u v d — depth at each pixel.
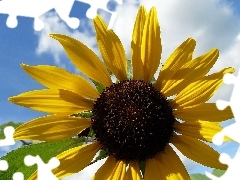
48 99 0.19
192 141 0.19
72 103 0.19
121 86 0.19
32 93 0.18
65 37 0.19
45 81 0.18
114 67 0.20
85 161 0.19
